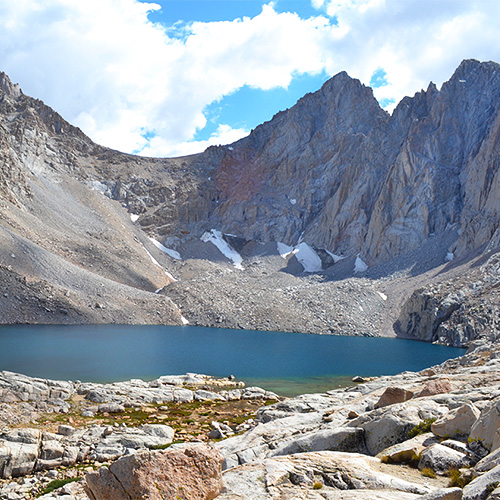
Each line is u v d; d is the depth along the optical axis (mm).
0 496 22312
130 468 11766
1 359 68062
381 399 28031
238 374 71375
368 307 162250
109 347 86562
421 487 14250
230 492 13773
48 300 118875
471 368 42531
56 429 35969
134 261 185625
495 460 13953
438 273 167500
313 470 15680
